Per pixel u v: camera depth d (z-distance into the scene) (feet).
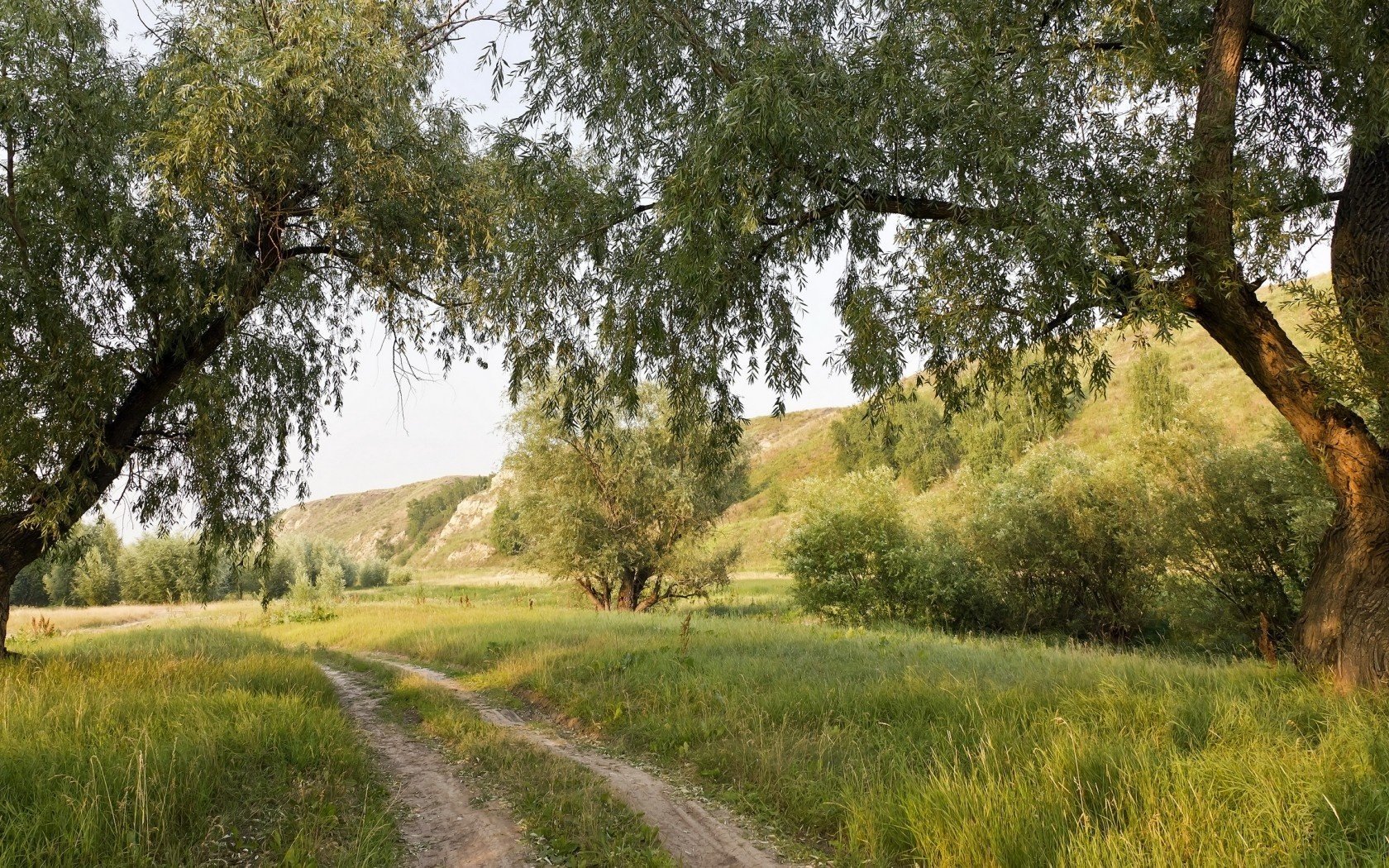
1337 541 22.63
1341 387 21.42
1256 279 21.71
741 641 40.16
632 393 27.94
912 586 69.36
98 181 30.45
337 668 45.14
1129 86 21.16
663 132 24.89
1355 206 22.90
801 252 24.39
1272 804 12.41
